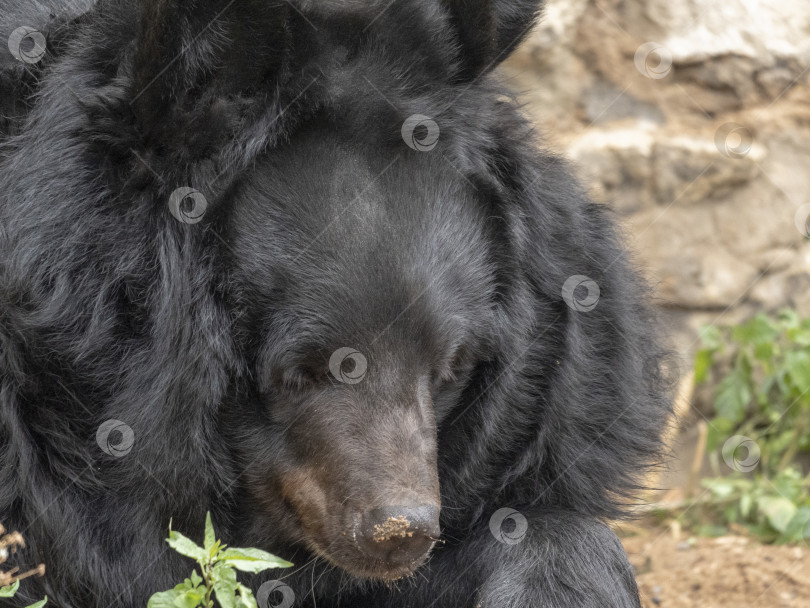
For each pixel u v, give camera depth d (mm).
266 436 5477
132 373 5258
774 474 10648
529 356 5969
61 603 5512
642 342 6984
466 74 5859
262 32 5145
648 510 8453
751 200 11656
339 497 5309
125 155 5195
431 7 5691
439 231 5445
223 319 5211
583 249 6262
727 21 11875
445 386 5773
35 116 5461
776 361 11180
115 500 5473
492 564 6055
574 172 6836
